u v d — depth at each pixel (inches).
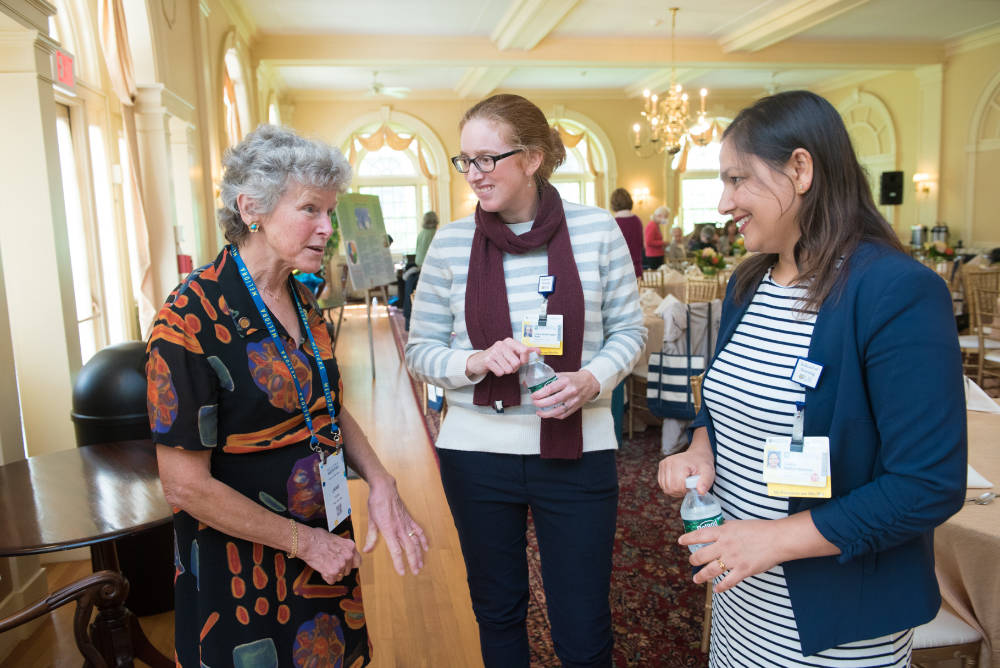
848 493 39.6
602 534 63.1
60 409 119.2
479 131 57.6
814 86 576.7
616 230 64.4
